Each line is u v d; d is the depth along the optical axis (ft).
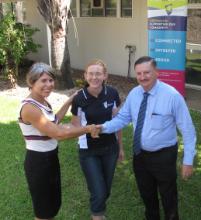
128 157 20.57
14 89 37.40
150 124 12.23
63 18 34.63
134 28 38.55
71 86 35.78
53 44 35.04
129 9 38.88
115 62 41.45
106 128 12.85
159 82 12.26
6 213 15.93
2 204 16.58
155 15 29.78
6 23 37.70
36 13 48.55
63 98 32.81
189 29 34.73
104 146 13.53
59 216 15.55
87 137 13.39
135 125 12.62
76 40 45.21
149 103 12.21
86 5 43.21
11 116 28.71
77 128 12.25
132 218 15.24
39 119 11.69
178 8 28.81
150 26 30.22
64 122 25.07
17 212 15.99
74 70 45.06
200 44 34.22
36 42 49.52
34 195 12.48
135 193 17.08
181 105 12.05
